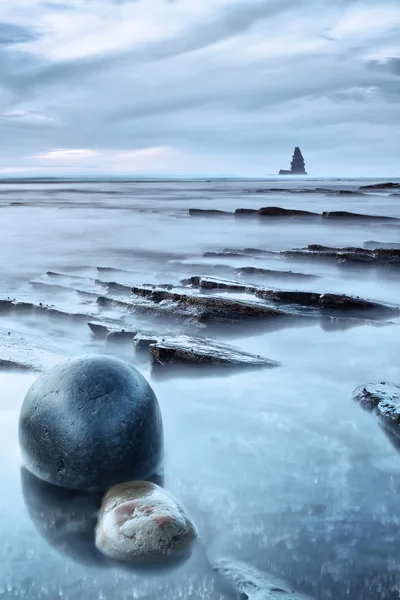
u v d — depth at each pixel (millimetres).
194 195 62719
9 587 3719
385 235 24312
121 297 11680
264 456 5355
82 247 21859
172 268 16828
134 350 8961
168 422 6137
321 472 5078
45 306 11281
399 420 5898
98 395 4863
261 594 3570
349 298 10875
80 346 9359
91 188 92062
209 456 5359
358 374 7758
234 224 30109
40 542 4156
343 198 51219
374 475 5031
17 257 19531
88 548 4094
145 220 33000
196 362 7824
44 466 4867
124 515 4203
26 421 5004
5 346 8508
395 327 10133
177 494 4723
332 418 6223
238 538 4168
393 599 3594
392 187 73188
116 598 3625
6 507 4555
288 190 70438
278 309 10578
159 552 3963
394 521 4375
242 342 9359
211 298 10664
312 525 4324
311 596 3611
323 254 17016
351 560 3945
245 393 7000
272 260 17562
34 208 43156
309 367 8047
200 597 3625
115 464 4738
